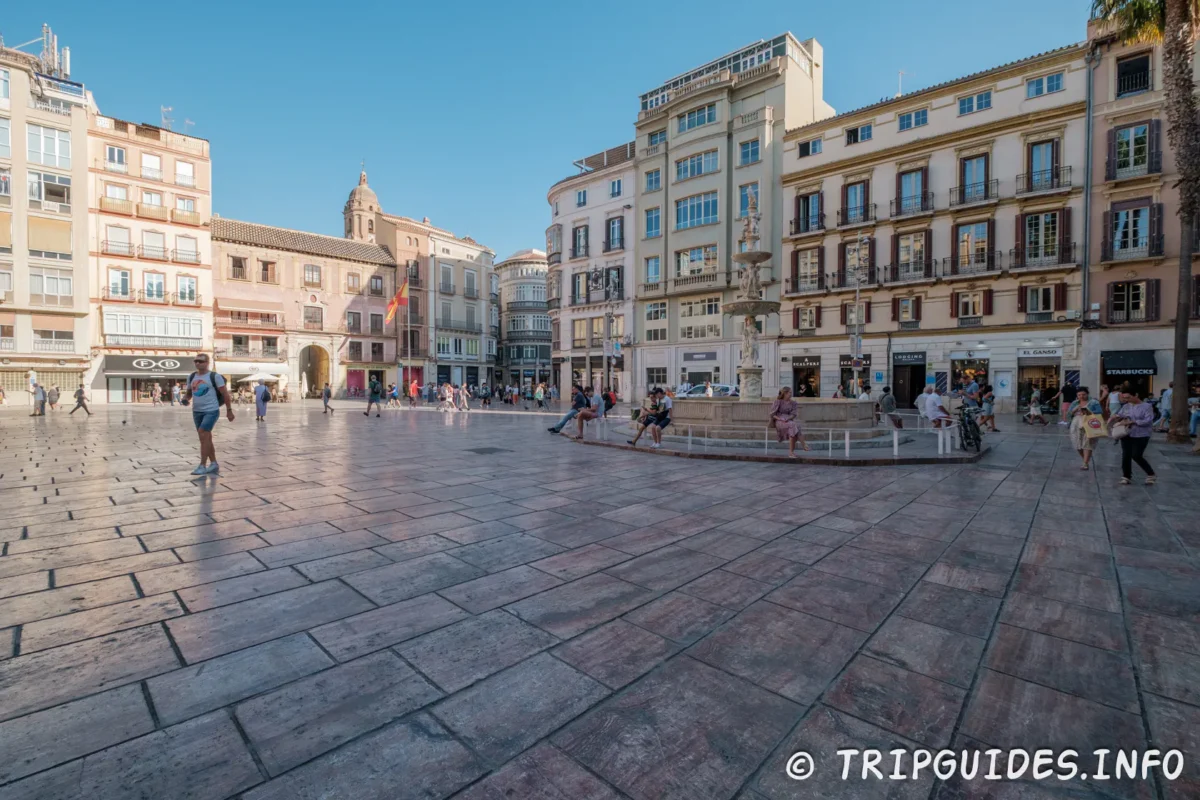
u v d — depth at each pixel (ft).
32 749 7.68
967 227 96.32
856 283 104.22
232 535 18.13
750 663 10.34
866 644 11.12
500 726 8.42
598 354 144.36
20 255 114.11
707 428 47.83
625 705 8.99
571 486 27.07
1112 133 83.30
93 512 21.07
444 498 24.16
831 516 21.30
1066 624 12.09
